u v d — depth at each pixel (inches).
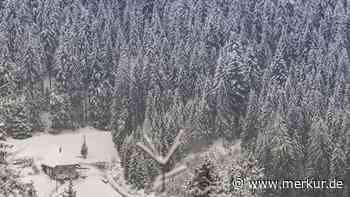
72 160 2918.3
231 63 3056.1
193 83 3248.0
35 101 3319.4
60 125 3346.5
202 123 2778.1
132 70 3255.4
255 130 2723.9
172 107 2942.9
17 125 3120.1
